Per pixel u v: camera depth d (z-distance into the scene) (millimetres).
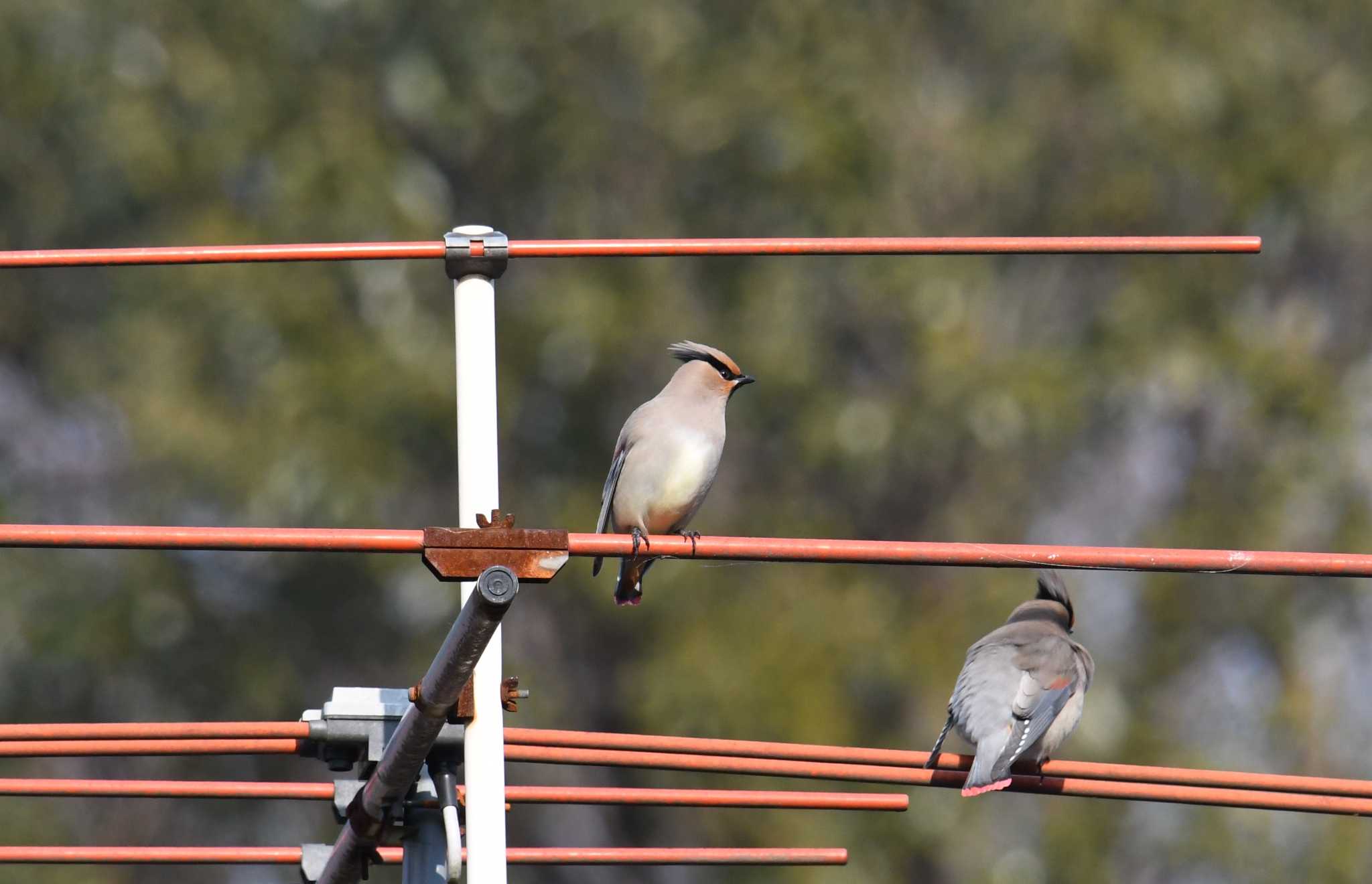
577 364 19297
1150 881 19484
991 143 19625
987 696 8086
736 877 18641
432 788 6621
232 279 18469
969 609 19281
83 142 19078
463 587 6465
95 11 19094
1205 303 19922
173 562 19312
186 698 19453
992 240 7055
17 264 6758
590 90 19922
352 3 19641
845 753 7473
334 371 18328
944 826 18234
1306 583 19844
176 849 7250
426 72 19641
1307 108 19781
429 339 18938
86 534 6113
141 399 18297
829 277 19859
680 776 19516
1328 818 18594
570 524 19359
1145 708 19828
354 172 18938
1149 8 19828
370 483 18000
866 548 6430
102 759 19938
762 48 19500
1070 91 19938
